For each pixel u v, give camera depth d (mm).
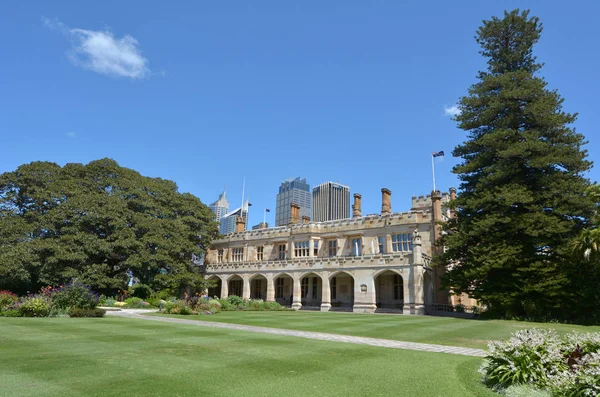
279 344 13172
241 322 21812
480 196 32344
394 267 38219
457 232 33250
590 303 26516
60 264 37750
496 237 30062
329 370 9188
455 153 36219
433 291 40500
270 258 53250
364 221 46156
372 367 9672
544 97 32062
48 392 6770
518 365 8039
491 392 7703
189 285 47844
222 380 7941
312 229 49250
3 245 37562
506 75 34094
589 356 7785
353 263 41094
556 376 7430
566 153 30828
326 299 42312
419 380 8445
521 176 32062
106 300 35719
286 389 7406
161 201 49094
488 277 30766
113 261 43594
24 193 42062
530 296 28844
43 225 39062
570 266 27656
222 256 59031
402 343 14727
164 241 44281
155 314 26953
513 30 37531
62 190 41281
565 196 28703
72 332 14930
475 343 15273
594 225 28953
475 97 35344
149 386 7316
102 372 8344
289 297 49625
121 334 14789
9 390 6809
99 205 41188
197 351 11336
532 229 28328
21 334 13867
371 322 23281
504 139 33094
